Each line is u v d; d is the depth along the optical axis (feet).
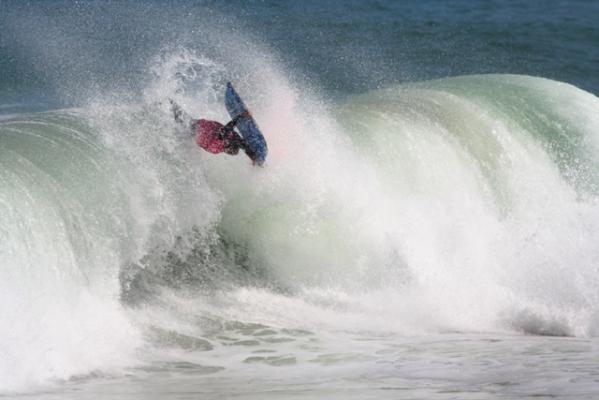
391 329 131.34
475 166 173.17
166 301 129.08
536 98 192.24
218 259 139.54
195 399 94.58
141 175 134.92
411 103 181.68
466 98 188.34
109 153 134.72
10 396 95.86
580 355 117.08
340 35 343.87
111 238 125.90
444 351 119.14
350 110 174.81
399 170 162.40
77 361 107.45
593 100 197.47
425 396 94.43
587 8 431.02
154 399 94.84
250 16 355.56
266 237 144.25
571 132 188.24
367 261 148.36
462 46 344.49
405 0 433.89
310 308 136.98
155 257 131.95
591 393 95.09
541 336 131.95
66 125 139.54
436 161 167.73
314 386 99.96
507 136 181.06
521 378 102.78
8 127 136.15
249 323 128.16
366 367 109.81
